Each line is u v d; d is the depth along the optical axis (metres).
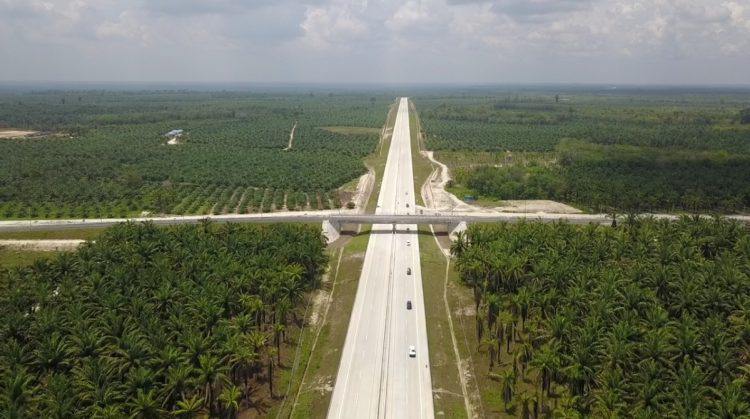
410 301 182.50
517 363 140.00
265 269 162.88
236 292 150.38
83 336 121.81
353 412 126.88
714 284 146.75
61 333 128.25
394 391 134.88
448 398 132.50
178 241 191.88
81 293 148.12
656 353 116.12
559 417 113.00
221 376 115.69
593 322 125.50
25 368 113.31
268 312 160.00
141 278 156.62
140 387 110.12
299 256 180.62
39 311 137.25
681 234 193.25
